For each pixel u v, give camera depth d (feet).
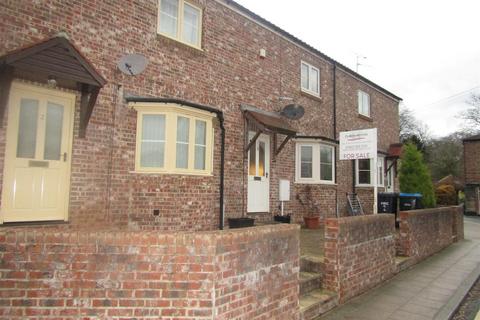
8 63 18.83
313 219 39.88
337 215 45.55
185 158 28.68
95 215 24.17
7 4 20.89
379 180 59.77
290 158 41.39
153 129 27.37
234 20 35.17
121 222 25.43
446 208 43.32
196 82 30.94
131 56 25.70
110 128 25.31
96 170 24.41
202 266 12.49
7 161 20.81
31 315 11.93
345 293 21.44
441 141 159.53
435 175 148.05
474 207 100.27
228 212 32.50
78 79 20.94
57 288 12.06
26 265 12.05
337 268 20.86
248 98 35.88
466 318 21.01
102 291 12.17
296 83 42.98
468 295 25.13
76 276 12.15
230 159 33.24
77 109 23.73
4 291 11.92
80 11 24.11
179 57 29.86
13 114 21.15
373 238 25.07
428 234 36.45
